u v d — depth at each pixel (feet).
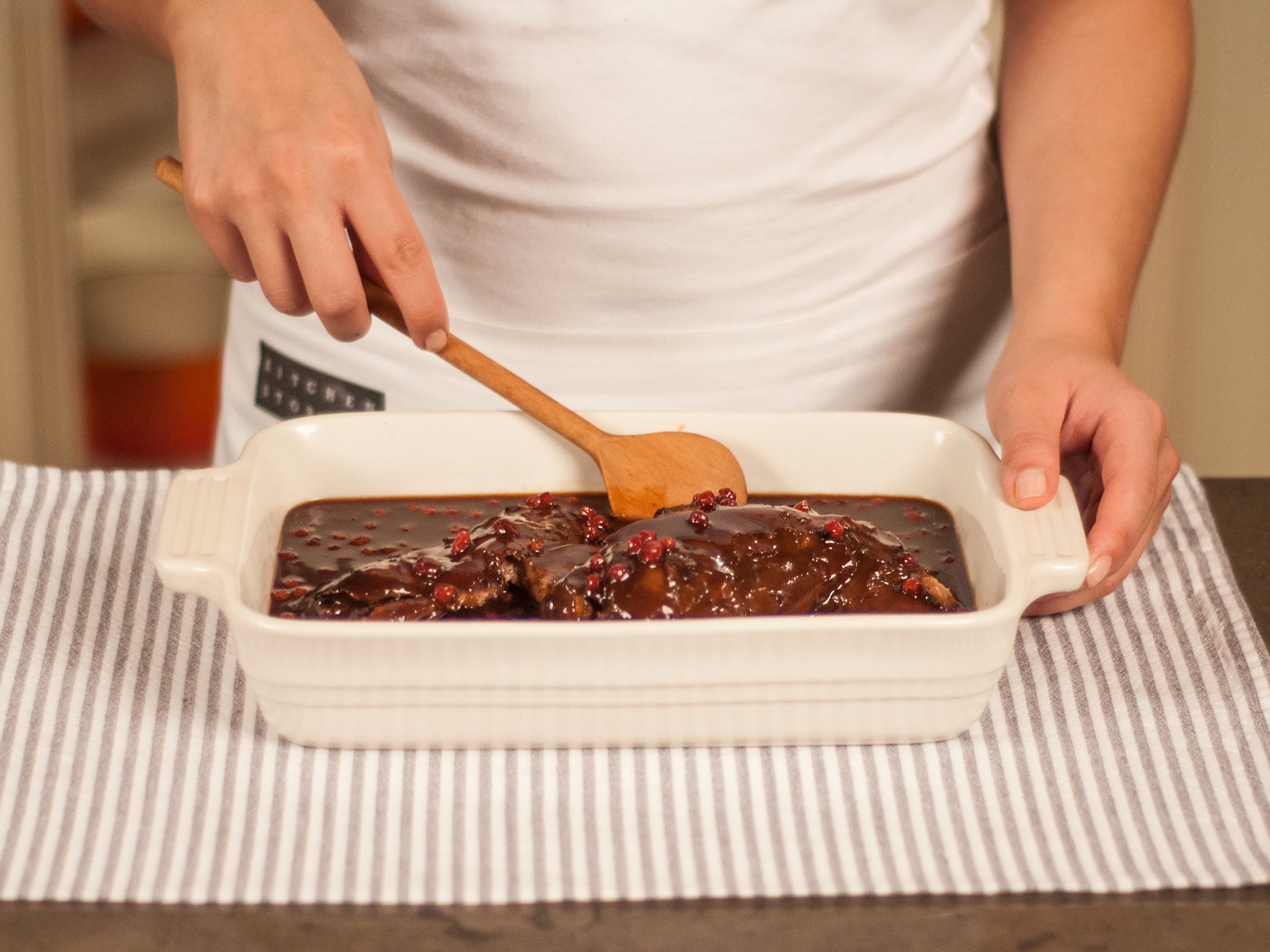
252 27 2.85
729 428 2.98
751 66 3.20
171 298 6.01
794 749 2.65
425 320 2.83
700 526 2.66
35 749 2.60
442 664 2.51
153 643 2.82
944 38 3.38
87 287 5.92
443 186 3.35
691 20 3.15
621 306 3.40
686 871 2.45
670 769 2.61
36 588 2.90
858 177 3.35
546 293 3.39
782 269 3.39
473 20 3.18
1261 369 5.75
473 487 2.99
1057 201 3.28
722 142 3.25
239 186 2.76
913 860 2.47
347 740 2.61
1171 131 3.41
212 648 2.82
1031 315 3.12
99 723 2.65
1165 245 5.65
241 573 2.60
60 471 3.20
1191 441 5.99
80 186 5.74
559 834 2.50
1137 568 3.02
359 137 2.75
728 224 3.32
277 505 2.88
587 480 3.00
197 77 2.86
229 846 2.47
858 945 2.36
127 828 2.49
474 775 2.60
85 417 6.13
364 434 2.96
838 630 2.49
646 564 2.60
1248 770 2.61
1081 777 2.61
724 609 2.59
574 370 3.44
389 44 3.28
